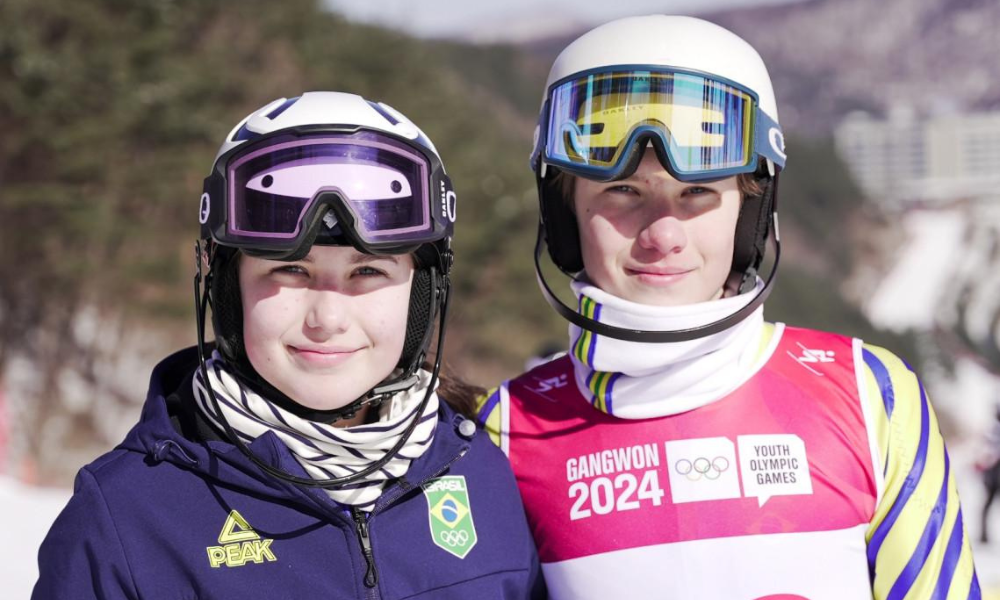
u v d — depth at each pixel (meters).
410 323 1.59
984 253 109.25
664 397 1.72
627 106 1.64
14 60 14.38
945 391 55.53
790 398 1.71
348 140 1.47
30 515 6.90
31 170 15.14
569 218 1.84
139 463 1.49
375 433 1.49
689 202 1.68
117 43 15.77
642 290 1.69
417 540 1.56
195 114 15.91
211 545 1.45
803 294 57.34
